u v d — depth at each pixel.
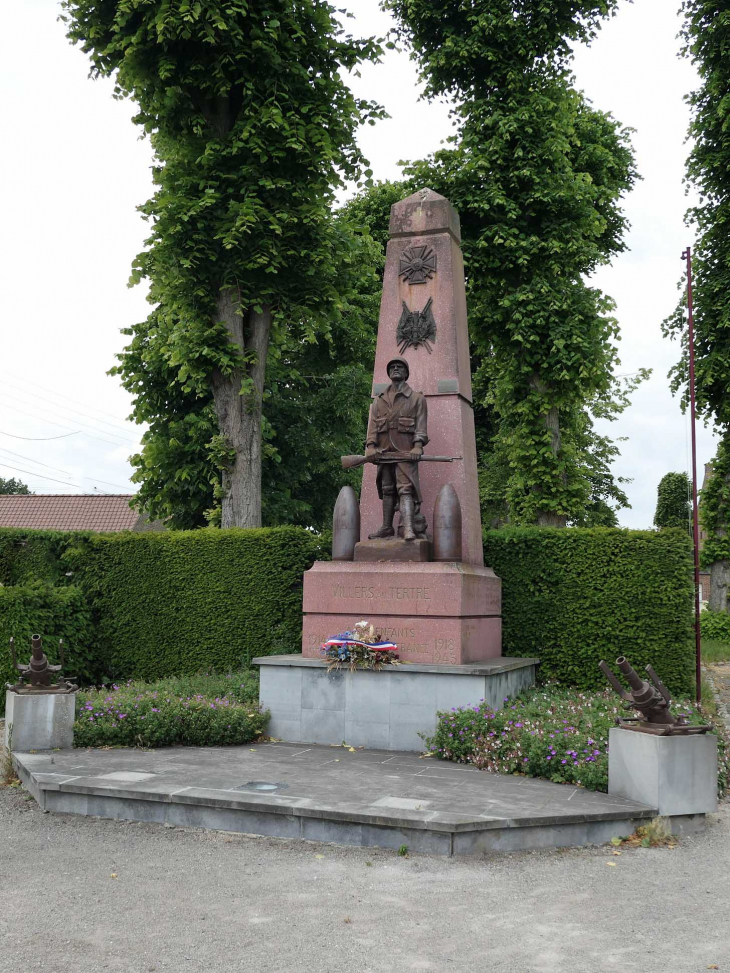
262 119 15.54
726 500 25.72
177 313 17.06
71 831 7.55
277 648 14.28
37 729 10.12
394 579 11.52
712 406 25.19
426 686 10.78
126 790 7.94
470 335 21.69
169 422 22.77
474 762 9.54
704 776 7.74
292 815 7.37
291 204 16.59
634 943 5.29
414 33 21.95
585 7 20.72
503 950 5.16
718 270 24.80
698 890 6.23
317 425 26.22
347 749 10.74
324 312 17.38
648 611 13.11
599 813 7.34
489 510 32.84
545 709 10.45
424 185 21.42
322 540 14.95
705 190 25.14
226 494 16.72
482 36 20.97
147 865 6.67
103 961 4.97
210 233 16.23
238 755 10.04
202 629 14.92
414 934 5.39
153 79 16.05
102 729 10.38
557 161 20.44
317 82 16.72
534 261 20.66
